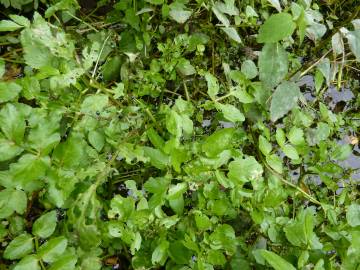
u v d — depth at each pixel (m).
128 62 0.59
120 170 0.54
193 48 0.62
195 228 0.45
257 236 0.51
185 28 0.66
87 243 0.39
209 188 0.44
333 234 0.47
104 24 0.64
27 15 0.66
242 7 0.69
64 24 0.61
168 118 0.40
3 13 0.62
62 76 0.42
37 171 0.34
